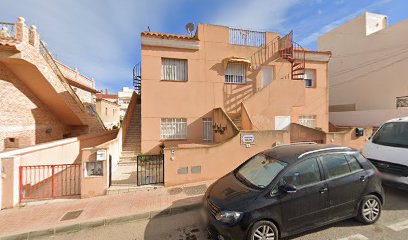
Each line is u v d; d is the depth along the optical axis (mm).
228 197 3662
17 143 9422
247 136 7426
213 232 3541
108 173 6227
